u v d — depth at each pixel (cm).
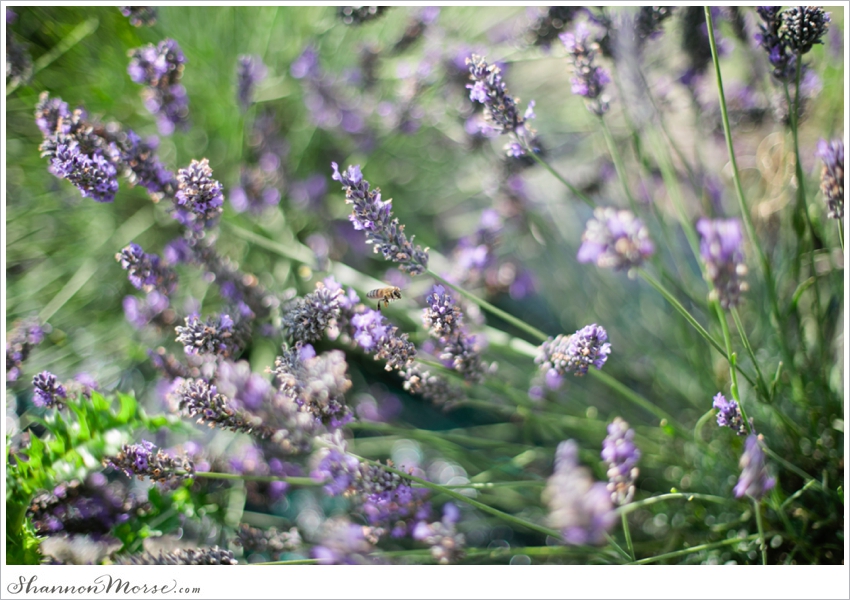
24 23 79
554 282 83
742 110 75
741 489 57
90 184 63
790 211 73
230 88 84
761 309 74
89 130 64
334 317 62
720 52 73
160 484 63
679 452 73
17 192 81
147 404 77
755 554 67
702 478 71
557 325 83
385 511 63
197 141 88
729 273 55
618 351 79
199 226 65
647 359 78
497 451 76
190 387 61
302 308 62
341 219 86
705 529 70
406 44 80
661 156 71
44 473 64
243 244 83
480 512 75
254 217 79
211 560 63
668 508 72
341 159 90
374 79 82
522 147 65
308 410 60
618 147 81
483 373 64
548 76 96
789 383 71
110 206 82
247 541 67
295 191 84
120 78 83
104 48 82
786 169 73
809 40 63
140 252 65
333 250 82
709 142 79
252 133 84
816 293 68
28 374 74
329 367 60
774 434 70
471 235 75
